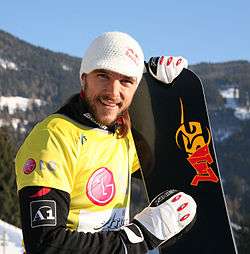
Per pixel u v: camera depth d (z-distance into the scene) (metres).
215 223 2.56
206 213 2.58
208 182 2.61
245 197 129.62
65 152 1.95
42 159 1.91
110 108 2.06
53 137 1.96
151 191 2.58
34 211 1.85
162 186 2.60
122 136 2.20
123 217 2.19
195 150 2.66
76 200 2.01
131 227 2.01
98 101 2.04
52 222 1.84
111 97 2.03
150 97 2.69
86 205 2.03
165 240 2.04
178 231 2.08
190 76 2.75
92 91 2.04
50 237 1.82
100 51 2.01
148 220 2.05
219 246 2.53
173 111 2.70
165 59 2.74
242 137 187.25
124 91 2.06
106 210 2.10
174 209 2.08
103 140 2.10
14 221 33.53
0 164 33.91
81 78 2.12
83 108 2.07
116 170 2.16
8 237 20.48
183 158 2.65
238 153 176.12
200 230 2.57
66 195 1.92
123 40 2.03
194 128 2.68
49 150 1.93
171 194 2.16
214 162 2.62
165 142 2.64
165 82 2.72
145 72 2.74
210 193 2.60
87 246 1.86
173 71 2.73
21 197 1.91
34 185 1.88
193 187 2.62
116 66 1.99
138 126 2.54
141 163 2.51
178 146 2.66
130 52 2.03
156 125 2.64
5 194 33.59
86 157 2.02
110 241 1.91
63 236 1.84
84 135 2.03
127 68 2.01
